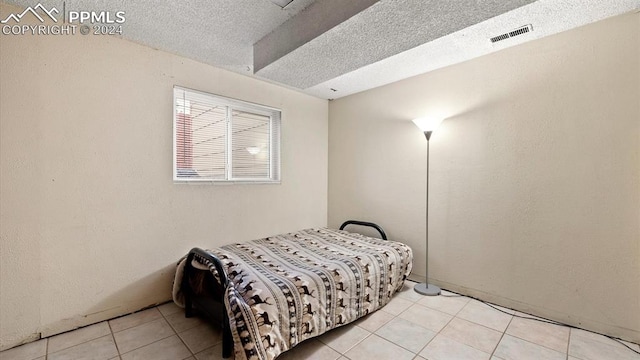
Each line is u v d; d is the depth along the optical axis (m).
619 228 1.92
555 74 2.15
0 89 1.75
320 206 3.87
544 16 1.91
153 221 2.40
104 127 2.14
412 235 3.06
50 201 1.93
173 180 2.52
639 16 1.84
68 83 1.99
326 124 3.93
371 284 2.29
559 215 2.15
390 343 1.91
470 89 2.60
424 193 2.95
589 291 2.04
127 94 2.25
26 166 1.84
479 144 2.55
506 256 2.41
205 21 2.04
